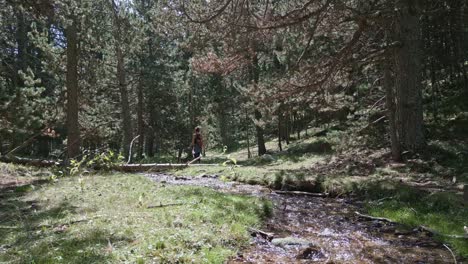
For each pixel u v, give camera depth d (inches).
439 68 890.7
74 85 687.7
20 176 567.8
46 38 990.4
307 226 317.7
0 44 1054.4
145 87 1331.2
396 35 582.6
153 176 622.2
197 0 585.9
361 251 255.6
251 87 698.2
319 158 845.8
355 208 384.8
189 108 1616.6
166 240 227.1
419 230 301.1
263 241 267.9
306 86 608.4
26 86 853.8
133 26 1104.2
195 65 732.0
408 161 565.9
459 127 717.9
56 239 230.8
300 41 649.6
